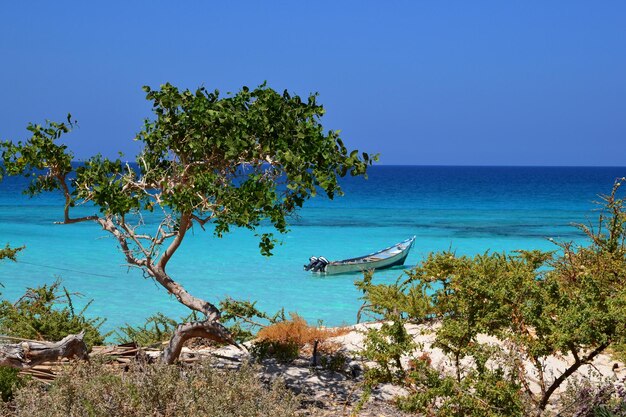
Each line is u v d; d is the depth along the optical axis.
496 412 7.09
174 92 9.84
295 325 11.86
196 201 9.62
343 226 53.97
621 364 10.27
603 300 7.55
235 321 12.60
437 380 7.34
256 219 9.38
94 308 22.00
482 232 49.97
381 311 11.88
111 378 7.20
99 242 39.09
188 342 12.17
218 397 6.76
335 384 10.13
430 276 10.91
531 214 67.00
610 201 12.08
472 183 151.12
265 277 28.70
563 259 11.59
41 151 10.07
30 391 7.30
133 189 10.16
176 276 28.42
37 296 12.55
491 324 7.87
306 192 9.52
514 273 8.98
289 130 9.48
